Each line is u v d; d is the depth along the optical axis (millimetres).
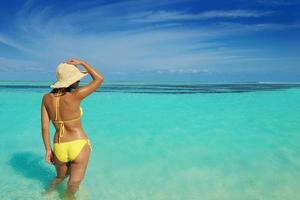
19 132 9711
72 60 4547
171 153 7289
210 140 8688
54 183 4754
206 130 10172
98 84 4457
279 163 6523
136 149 7629
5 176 5648
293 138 8984
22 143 8297
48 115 4578
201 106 17703
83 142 4465
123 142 8375
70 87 4508
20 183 5285
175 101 21047
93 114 13961
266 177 5664
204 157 6953
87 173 5836
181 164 6438
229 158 6891
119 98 23594
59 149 4434
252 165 6383
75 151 4398
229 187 5172
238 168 6188
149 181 5453
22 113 13938
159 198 4738
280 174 5824
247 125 11180
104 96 25922
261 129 10414
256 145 8109
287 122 11898
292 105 18375
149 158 6863
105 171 5965
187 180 5512
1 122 11531
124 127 10641
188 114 14094
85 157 4480
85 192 4938
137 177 5652
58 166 4641
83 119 12438
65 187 4793
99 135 9289
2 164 6398
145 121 11961
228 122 11844
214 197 4777
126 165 6348
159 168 6172
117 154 7168
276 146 8008
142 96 26219
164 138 8914
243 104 18969
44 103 4559
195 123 11555
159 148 7754
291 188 5117
